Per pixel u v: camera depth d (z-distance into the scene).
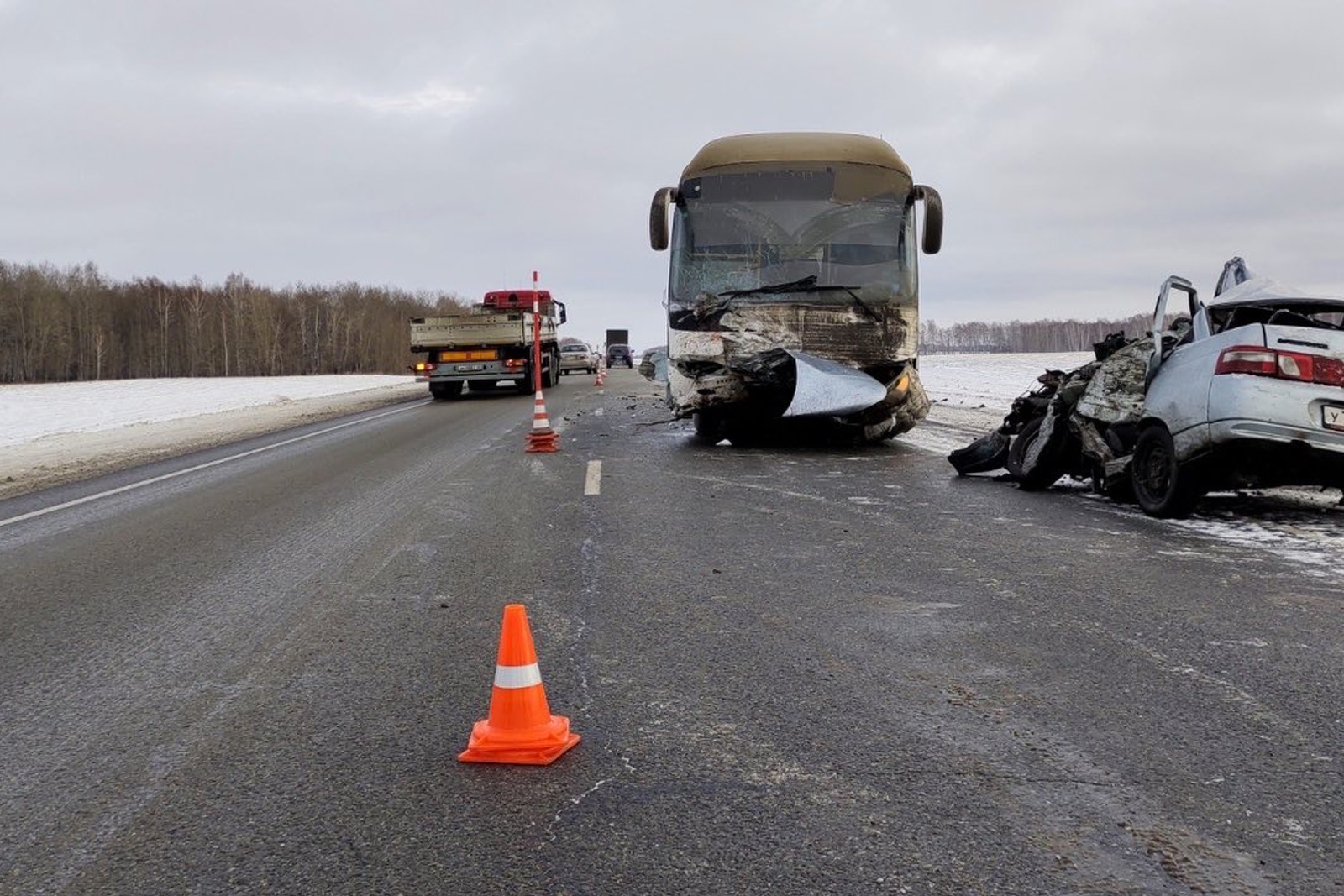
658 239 12.26
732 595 5.14
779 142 11.98
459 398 27.27
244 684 3.97
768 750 3.15
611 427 16.11
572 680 3.88
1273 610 4.61
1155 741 3.14
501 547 6.56
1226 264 8.38
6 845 2.70
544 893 2.36
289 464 12.05
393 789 2.97
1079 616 4.58
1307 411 6.27
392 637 4.56
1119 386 7.87
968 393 22.72
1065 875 2.36
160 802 2.93
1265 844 2.49
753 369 11.66
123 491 10.16
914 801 2.77
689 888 2.36
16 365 85.44
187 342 96.12
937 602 4.88
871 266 11.66
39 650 4.55
